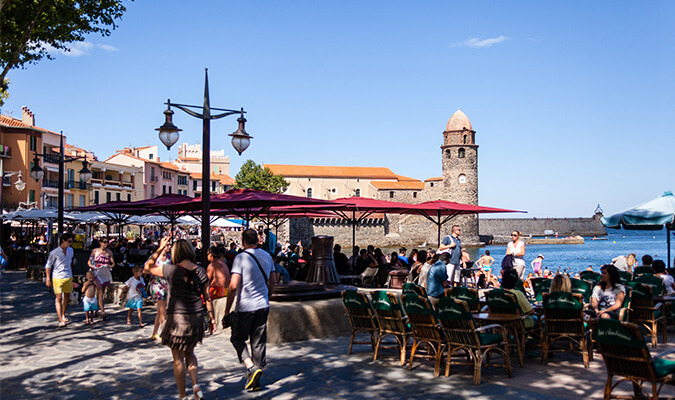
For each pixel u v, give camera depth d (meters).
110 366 8.05
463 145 106.12
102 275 12.92
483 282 19.14
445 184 107.69
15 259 28.28
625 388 6.46
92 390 6.83
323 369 7.75
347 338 10.15
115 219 27.12
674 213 11.01
